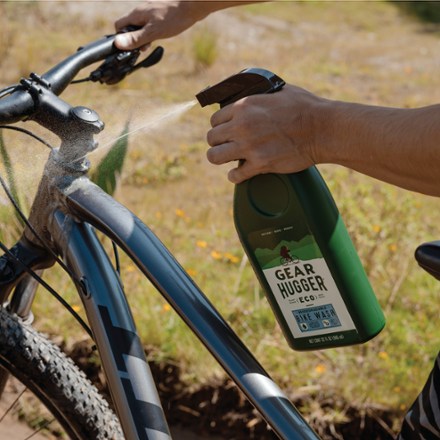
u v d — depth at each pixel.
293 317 1.48
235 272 3.53
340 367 2.90
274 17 9.41
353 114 1.29
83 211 1.49
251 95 1.37
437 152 1.18
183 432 2.80
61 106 1.49
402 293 3.50
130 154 5.05
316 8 10.08
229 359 1.33
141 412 1.36
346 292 1.41
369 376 2.88
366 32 9.50
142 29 1.78
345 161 1.31
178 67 7.02
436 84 7.54
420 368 2.96
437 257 1.42
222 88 1.40
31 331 1.73
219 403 2.82
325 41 8.85
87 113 1.50
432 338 3.15
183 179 4.96
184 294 1.38
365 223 3.74
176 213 4.21
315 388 2.81
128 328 1.42
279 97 1.34
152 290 3.15
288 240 1.41
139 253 1.42
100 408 1.79
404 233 3.99
